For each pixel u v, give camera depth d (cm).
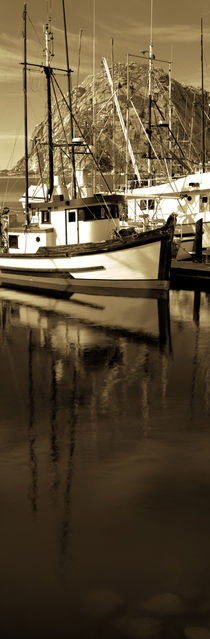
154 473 932
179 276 3875
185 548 718
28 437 1103
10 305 2917
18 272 3772
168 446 1052
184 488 880
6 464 973
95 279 3325
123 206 4984
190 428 1149
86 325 2347
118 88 5669
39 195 4759
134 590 645
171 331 2214
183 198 4212
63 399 1353
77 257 3322
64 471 942
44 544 727
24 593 642
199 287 3628
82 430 1141
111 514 802
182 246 3975
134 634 588
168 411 1258
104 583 657
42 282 3638
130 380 1519
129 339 2069
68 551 712
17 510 812
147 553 707
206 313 2625
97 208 3306
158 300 3062
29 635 589
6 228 3944
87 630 594
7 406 1303
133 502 835
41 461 986
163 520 782
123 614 614
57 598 634
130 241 3111
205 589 646
